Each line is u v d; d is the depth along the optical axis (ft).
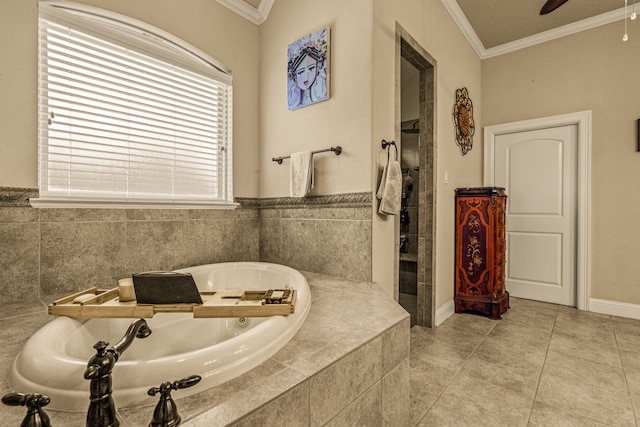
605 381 5.48
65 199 5.18
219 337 5.01
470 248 9.19
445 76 8.85
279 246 7.74
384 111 6.38
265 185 8.13
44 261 4.98
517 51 10.82
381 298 4.99
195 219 6.94
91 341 3.73
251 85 8.11
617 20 9.09
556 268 10.12
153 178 6.44
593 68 9.46
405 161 11.92
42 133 5.05
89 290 4.26
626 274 8.93
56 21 5.08
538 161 10.45
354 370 3.20
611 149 9.16
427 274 8.11
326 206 6.75
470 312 9.37
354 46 6.24
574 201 9.82
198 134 7.14
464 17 9.45
